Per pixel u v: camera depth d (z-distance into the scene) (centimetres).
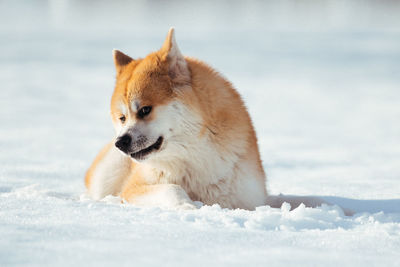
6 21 18200
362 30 16275
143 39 12681
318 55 11031
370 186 2000
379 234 986
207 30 16262
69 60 9606
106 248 790
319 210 1184
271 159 2895
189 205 1247
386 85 7712
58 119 4556
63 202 1204
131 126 1384
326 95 6906
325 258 801
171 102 1401
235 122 1470
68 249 775
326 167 2652
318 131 4284
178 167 1450
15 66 8625
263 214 1105
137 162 1498
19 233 854
